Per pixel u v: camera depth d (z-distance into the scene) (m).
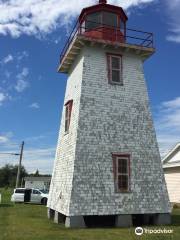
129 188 18.02
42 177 71.94
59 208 18.55
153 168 18.83
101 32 19.94
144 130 19.31
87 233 15.21
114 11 20.61
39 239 13.65
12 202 36.66
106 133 18.47
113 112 18.97
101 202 17.28
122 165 18.28
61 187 18.95
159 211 18.28
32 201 36.12
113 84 19.47
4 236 14.33
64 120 21.16
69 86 21.98
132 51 20.38
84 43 19.28
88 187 17.28
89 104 18.62
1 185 100.12
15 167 103.06
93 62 19.44
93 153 17.89
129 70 20.17
